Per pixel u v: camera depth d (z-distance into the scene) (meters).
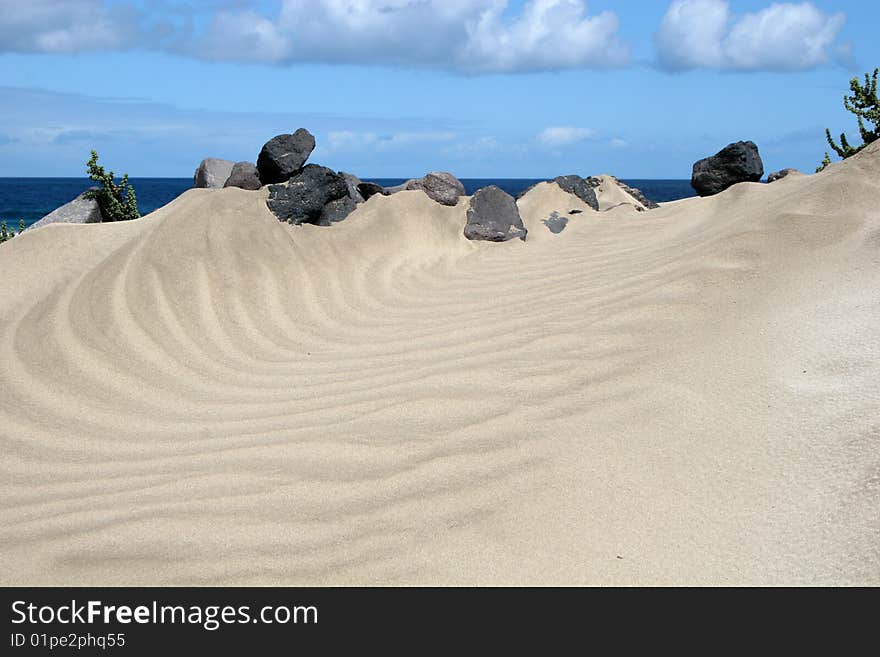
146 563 3.23
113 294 6.33
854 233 5.97
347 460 4.05
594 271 7.52
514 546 3.19
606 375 4.72
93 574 3.19
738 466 3.57
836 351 4.39
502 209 9.40
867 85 10.52
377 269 8.05
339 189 8.72
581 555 3.11
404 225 8.84
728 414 4.02
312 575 3.09
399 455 4.04
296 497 3.71
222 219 7.49
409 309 7.13
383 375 5.34
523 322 6.09
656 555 3.07
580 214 10.18
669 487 3.49
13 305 6.23
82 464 4.29
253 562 3.20
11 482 4.10
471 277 8.06
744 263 5.98
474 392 4.75
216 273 6.92
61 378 5.38
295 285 7.24
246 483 3.89
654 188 84.44
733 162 11.77
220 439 4.50
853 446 3.45
